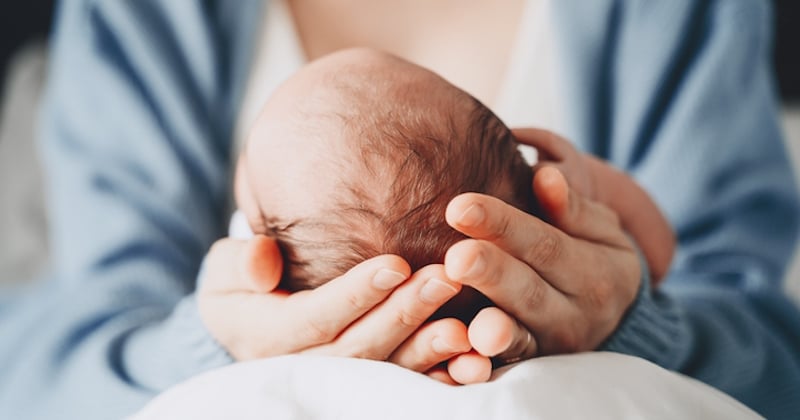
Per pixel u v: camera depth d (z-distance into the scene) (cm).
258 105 102
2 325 96
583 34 96
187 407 43
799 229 96
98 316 84
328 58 56
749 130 94
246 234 67
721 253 90
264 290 50
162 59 99
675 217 91
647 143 96
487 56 102
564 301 48
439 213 47
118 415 67
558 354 50
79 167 97
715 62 92
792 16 162
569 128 97
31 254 141
